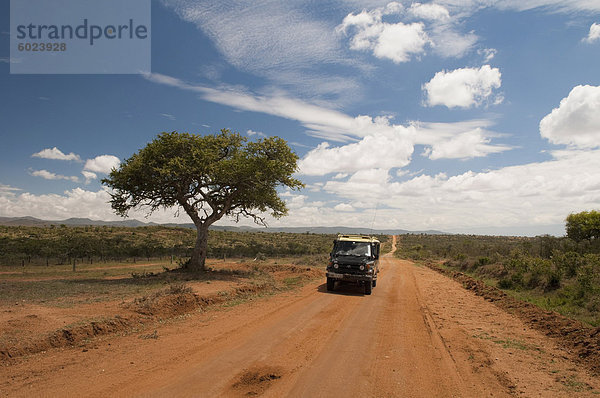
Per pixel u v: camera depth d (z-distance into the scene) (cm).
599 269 1363
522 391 523
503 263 2056
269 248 5056
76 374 537
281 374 561
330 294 1461
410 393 507
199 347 687
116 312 874
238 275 1891
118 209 2006
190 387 498
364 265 1496
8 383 495
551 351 730
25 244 3731
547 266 1565
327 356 664
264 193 2011
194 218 2048
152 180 1825
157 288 1352
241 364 600
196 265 1991
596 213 2681
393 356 678
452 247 5084
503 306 1230
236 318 956
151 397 462
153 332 791
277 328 860
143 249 4100
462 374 590
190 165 1811
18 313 840
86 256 3691
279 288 1586
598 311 1008
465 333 869
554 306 1149
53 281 1684
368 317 1039
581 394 514
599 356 654
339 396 488
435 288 1758
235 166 1861
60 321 767
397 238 12825
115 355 631
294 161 2059
